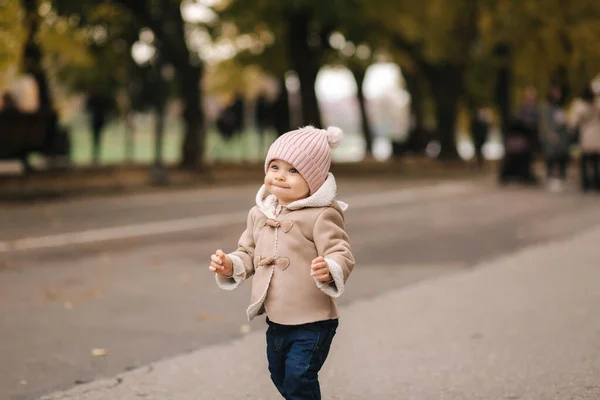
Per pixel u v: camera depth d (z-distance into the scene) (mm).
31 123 20156
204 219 16016
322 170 4484
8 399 5539
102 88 31250
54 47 25375
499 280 9891
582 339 7031
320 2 28984
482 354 6590
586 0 33188
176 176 26219
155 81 23781
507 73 30500
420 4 34781
